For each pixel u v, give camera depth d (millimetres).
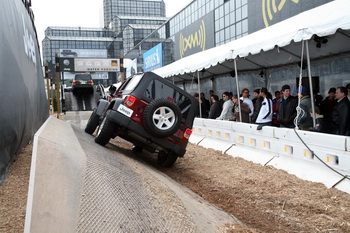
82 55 106188
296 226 4309
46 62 19328
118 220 3455
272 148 7406
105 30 119188
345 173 5492
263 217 4676
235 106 10172
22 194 4117
